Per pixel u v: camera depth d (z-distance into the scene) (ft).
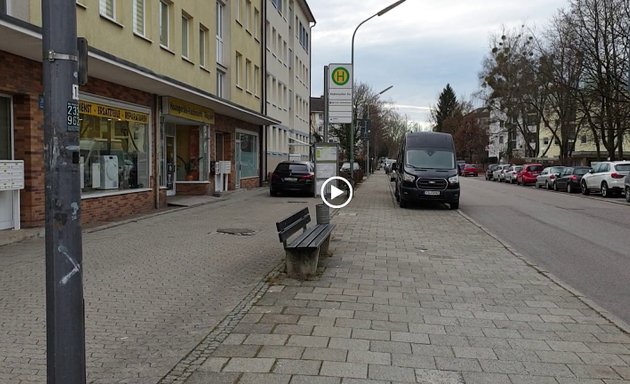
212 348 15.51
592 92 116.37
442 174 62.95
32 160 34.88
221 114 76.74
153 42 52.65
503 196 91.15
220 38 80.84
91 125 42.65
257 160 101.81
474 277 25.50
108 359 14.80
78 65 10.30
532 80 164.45
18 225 34.45
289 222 25.21
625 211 63.31
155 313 19.06
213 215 49.88
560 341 16.63
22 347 15.66
